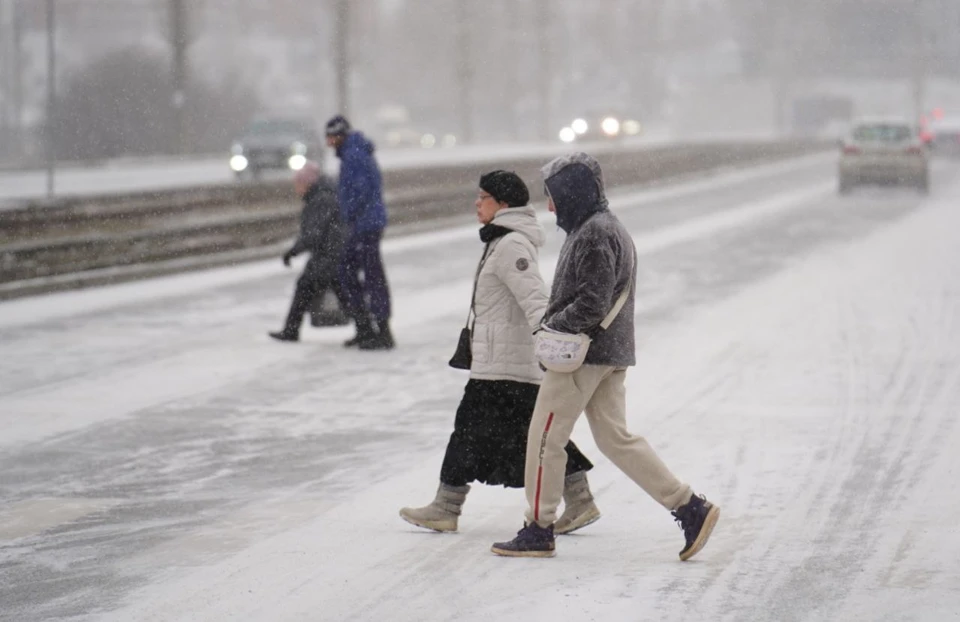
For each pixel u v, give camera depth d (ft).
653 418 98.78
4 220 231.09
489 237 67.72
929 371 116.98
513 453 68.39
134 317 152.97
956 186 405.18
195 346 132.87
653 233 260.62
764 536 68.54
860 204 333.62
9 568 64.18
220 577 62.03
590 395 63.67
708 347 130.93
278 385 113.29
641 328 143.33
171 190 291.17
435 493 78.59
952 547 66.39
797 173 501.56
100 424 98.17
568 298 62.23
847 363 121.39
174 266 196.34
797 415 99.60
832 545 66.85
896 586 60.18
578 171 61.72
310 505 75.82
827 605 57.52
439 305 164.25
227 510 74.84
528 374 67.72
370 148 129.80
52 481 81.92
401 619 55.88
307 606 57.62
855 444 90.07
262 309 160.35
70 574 63.05
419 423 98.63
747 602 57.88
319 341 136.77
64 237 237.45
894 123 369.09
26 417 100.48
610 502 76.23
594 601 57.98
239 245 234.99
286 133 425.69
